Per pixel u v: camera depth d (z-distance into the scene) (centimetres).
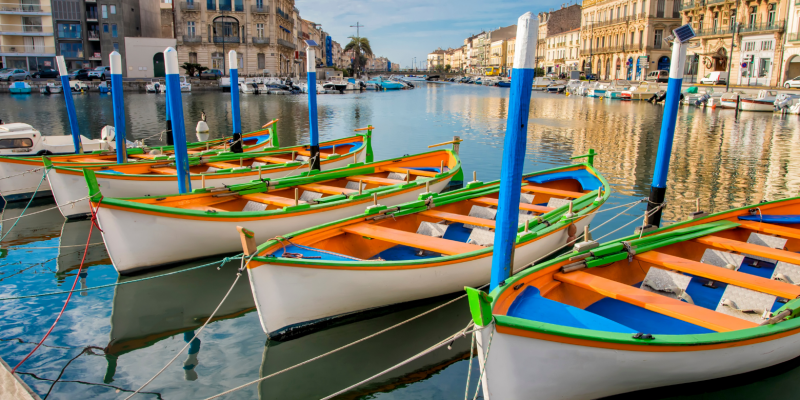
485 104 5019
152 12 7200
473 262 690
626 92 5406
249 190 1010
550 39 9962
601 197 945
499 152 2083
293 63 8594
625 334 429
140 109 3738
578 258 590
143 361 600
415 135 2627
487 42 14662
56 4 6166
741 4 5006
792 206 873
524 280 521
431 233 811
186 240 829
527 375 422
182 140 970
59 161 1349
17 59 6219
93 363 595
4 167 1248
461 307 725
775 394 521
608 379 447
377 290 644
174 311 725
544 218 834
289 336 629
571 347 419
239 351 620
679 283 611
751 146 2166
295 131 2805
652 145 2223
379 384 552
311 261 592
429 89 9162
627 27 6862
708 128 2841
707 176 1565
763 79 4803
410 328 667
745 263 744
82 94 5125
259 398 530
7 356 605
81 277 841
